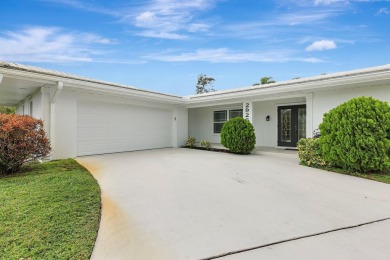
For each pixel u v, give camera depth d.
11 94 10.27
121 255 2.58
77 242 2.75
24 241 2.70
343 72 9.45
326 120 7.20
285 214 3.71
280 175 6.34
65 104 8.91
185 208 3.93
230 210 3.86
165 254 2.61
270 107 13.57
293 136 12.62
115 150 10.88
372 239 2.96
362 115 6.29
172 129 13.91
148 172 6.57
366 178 6.02
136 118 11.84
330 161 7.01
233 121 10.99
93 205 3.85
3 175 5.76
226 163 8.15
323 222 3.43
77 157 9.20
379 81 7.72
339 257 2.56
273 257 2.56
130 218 3.53
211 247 2.75
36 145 6.16
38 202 3.82
